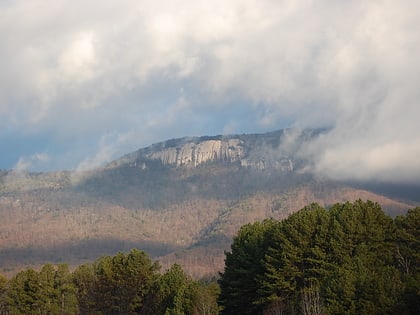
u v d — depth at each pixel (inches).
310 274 4210.1
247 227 5132.9
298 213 4613.7
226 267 4931.1
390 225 4485.7
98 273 5413.4
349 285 3563.0
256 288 4539.9
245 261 4677.7
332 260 4237.2
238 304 4677.7
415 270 4222.4
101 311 5103.3
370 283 3545.8
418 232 4384.8
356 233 4271.7
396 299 3491.6
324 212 4520.2
